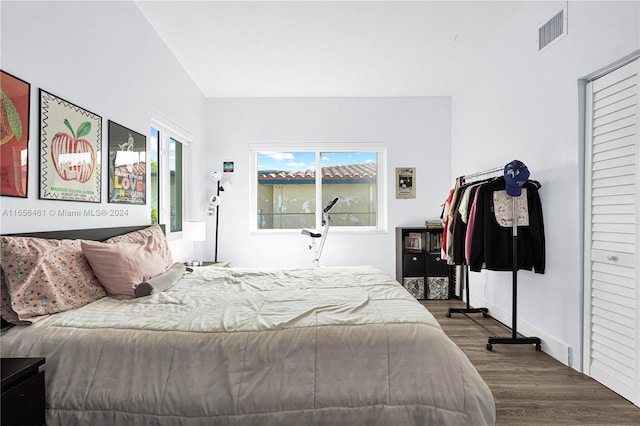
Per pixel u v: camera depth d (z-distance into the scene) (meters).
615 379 2.12
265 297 1.97
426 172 4.82
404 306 1.78
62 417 1.33
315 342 1.45
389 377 1.40
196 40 3.30
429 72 4.05
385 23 3.05
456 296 4.57
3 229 1.58
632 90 2.00
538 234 2.77
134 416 1.33
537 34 2.80
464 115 4.34
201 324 1.52
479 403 1.36
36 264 1.58
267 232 4.81
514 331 2.80
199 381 1.36
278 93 4.66
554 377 2.32
